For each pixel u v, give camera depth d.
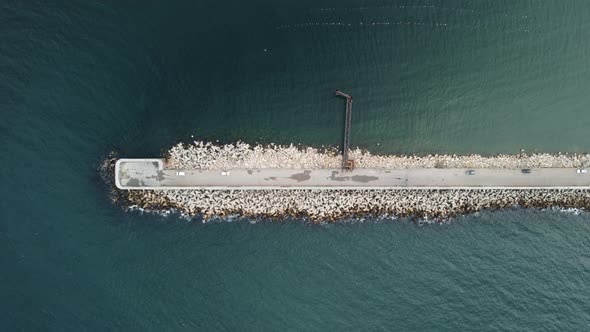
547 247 66.25
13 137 65.44
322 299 64.69
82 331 63.75
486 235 66.38
